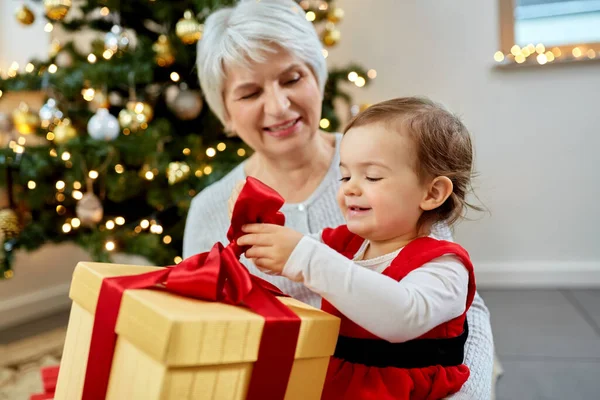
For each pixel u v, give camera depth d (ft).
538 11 8.94
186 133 7.18
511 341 7.06
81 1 7.25
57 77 6.41
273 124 3.48
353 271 2.13
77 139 5.98
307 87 3.51
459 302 2.36
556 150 8.84
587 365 6.34
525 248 9.09
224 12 3.60
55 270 9.19
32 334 7.82
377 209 2.44
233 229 2.29
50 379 2.92
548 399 5.69
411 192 2.46
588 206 8.83
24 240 6.68
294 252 2.17
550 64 8.69
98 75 6.14
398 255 2.49
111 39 6.48
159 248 6.21
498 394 5.81
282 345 1.84
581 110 8.70
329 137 4.07
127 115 6.13
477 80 9.04
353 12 9.41
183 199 6.15
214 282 1.89
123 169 6.45
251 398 1.81
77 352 2.10
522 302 8.39
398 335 2.14
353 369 2.39
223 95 3.76
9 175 7.10
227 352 1.70
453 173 2.54
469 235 9.21
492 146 9.04
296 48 3.39
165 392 1.62
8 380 6.22
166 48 6.30
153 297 1.82
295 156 3.67
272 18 3.39
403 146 2.44
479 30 8.98
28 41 8.79
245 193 2.23
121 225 6.88
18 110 6.76
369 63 9.44
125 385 1.77
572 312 7.92
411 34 9.23
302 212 3.67
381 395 2.27
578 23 8.88
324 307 2.56
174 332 1.60
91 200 6.22
